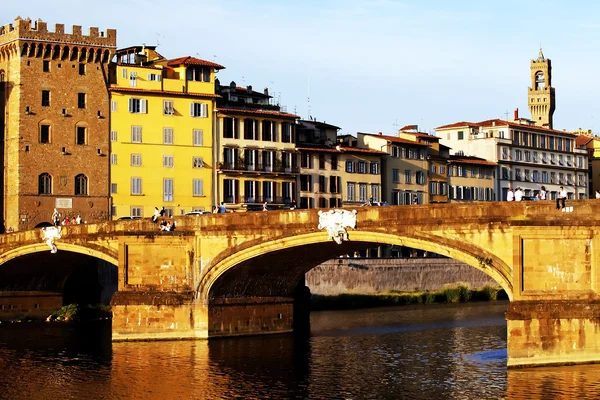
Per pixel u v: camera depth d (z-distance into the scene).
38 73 125.81
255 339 82.94
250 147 135.12
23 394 62.56
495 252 65.94
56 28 126.00
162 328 80.81
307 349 78.19
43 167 125.44
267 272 82.88
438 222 68.00
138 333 80.75
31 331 92.69
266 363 71.50
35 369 70.25
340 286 124.06
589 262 63.78
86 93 127.69
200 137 132.50
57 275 105.75
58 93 126.62
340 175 144.00
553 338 63.34
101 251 88.44
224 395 61.25
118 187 128.88
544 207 65.00
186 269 81.06
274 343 81.06
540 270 63.88
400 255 145.50
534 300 63.81
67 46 126.31
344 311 113.06
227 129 134.25
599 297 63.59
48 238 93.56
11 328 95.75
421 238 68.75
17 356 76.12
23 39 124.38
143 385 64.25
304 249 77.44
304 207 140.38
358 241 73.00
